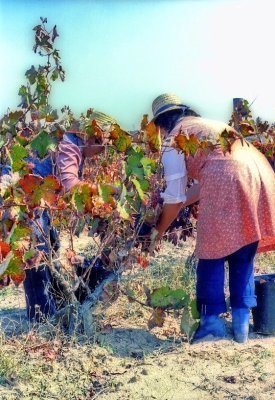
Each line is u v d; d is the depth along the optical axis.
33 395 3.78
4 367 4.02
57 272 4.40
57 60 4.98
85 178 5.04
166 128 4.72
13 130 4.50
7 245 3.38
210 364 4.24
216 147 4.39
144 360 4.28
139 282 5.83
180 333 4.81
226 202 4.44
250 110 5.60
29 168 3.86
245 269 4.62
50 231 4.70
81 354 4.29
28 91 4.95
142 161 4.15
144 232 4.71
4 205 3.74
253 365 4.23
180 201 4.49
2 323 4.98
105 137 4.18
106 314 5.11
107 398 3.77
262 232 4.55
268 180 4.60
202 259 4.60
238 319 4.64
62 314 4.61
